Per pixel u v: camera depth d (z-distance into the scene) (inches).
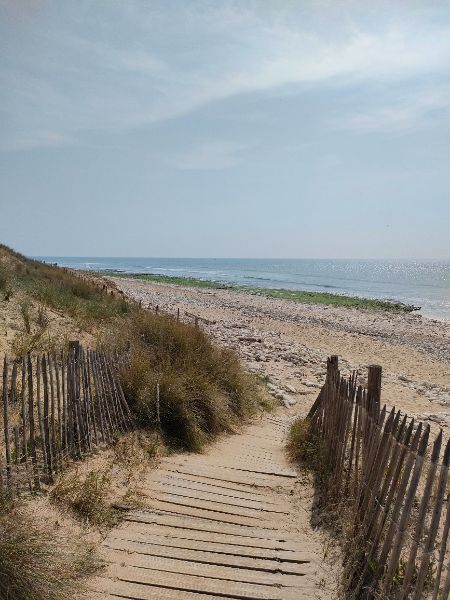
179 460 247.0
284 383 442.6
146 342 362.9
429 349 795.4
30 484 179.6
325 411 247.8
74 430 220.2
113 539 169.5
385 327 1037.2
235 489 219.3
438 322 1162.0
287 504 210.1
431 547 122.2
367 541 154.7
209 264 7731.3
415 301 1759.4
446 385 534.9
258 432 318.3
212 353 374.0
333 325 1020.5
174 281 2411.4
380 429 163.8
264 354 568.1
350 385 207.6
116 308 576.1
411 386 490.0
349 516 178.1
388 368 603.8
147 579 150.6
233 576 156.0
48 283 659.4
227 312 1094.4
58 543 152.3
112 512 185.0
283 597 147.8
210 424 299.6
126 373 287.7
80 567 148.2
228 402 335.0
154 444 252.7
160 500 200.7
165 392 284.5
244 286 2219.5
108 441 240.1
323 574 160.7
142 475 219.8
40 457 197.9
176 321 404.5
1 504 163.2
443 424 346.9
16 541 138.9
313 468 241.3
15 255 1050.7
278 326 922.7
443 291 2234.3
